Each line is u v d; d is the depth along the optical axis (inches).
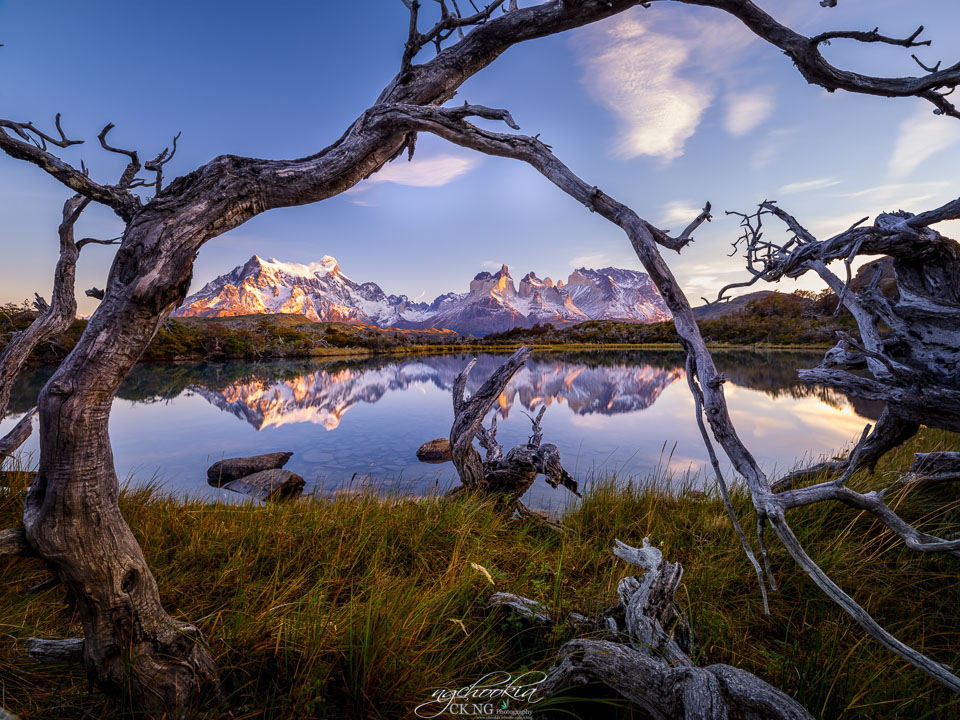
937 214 116.4
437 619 95.7
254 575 126.2
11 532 58.6
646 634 80.0
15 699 73.8
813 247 145.1
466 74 75.0
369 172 74.8
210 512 175.6
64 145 69.5
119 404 856.3
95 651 64.4
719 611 107.3
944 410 127.4
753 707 57.5
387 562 143.1
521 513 208.2
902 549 136.9
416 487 312.8
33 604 102.4
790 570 125.6
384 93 76.2
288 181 67.4
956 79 62.2
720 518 173.3
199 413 739.4
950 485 175.8
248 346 2970.0
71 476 58.0
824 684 79.4
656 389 967.0
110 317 59.9
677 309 57.2
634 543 163.5
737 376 1134.4
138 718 66.9
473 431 211.3
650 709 65.9
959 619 105.7
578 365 1756.9
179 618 97.5
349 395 1003.9
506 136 68.5
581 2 63.7
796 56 68.8
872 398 137.4
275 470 333.7
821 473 190.4
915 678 84.2
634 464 356.5
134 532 146.7
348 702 75.4
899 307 137.9
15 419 589.6
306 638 83.4
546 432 506.3
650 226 58.9
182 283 63.7
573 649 76.5
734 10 67.9
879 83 67.7
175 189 65.9
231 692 74.6
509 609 101.7
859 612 53.1
